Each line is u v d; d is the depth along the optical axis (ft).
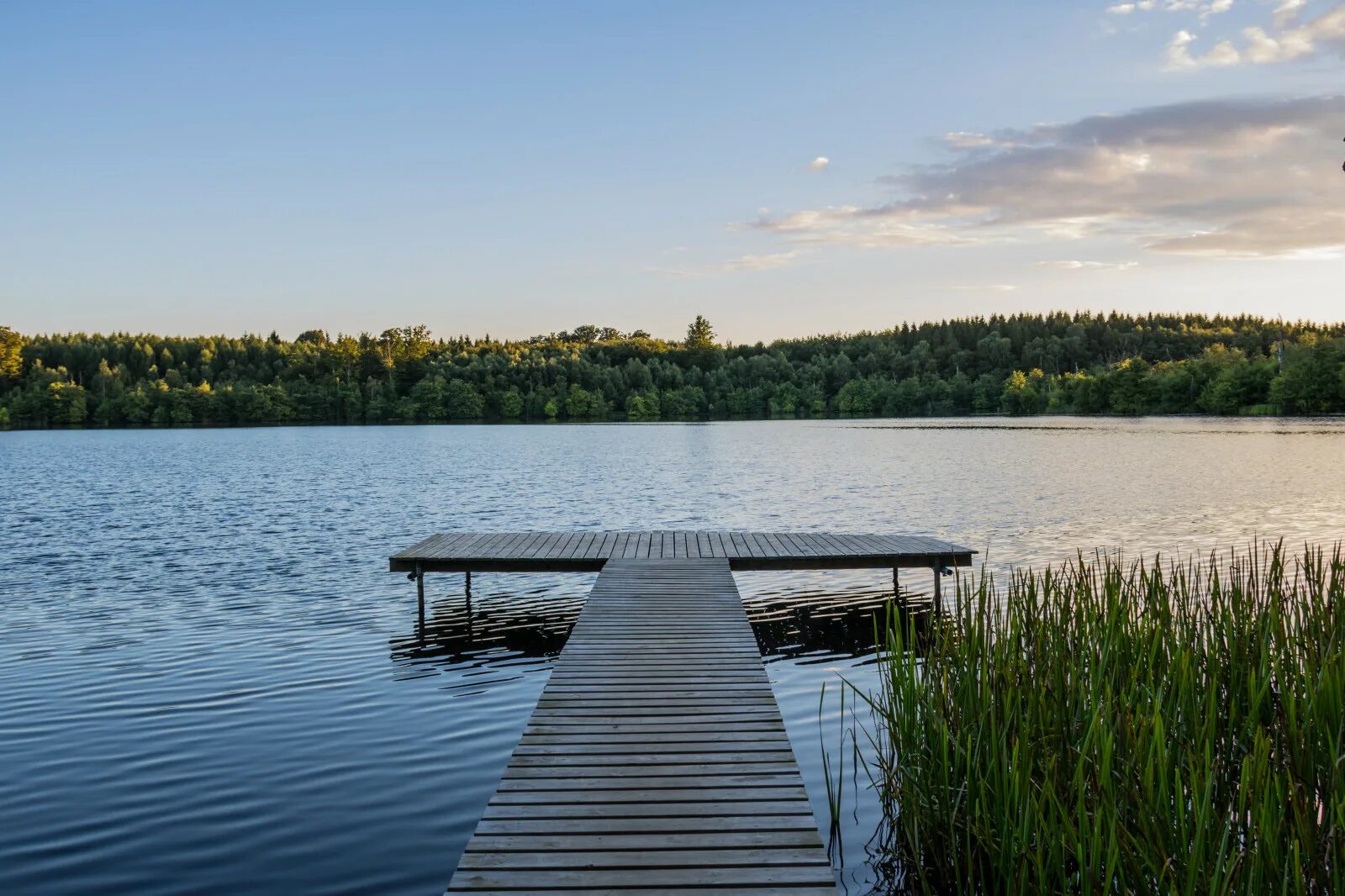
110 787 18.26
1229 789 12.07
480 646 29.30
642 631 24.95
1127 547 45.11
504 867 11.84
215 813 17.11
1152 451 112.78
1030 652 15.66
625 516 62.95
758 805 13.74
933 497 70.03
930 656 16.85
